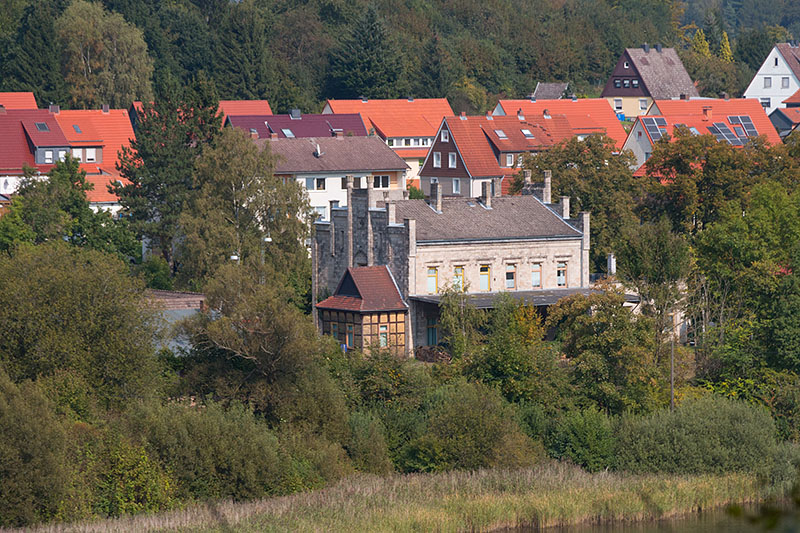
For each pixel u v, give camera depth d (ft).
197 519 472.03
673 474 555.69
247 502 503.20
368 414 579.89
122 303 572.51
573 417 578.25
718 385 650.02
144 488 488.44
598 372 609.42
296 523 471.21
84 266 597.52
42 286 559.79
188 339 592.19
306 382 574.56
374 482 529.04
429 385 610.24
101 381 553.64
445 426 561.43
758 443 568.00
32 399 480.23
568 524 505.66
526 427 586.04
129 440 503.61
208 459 506.07
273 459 518.78
